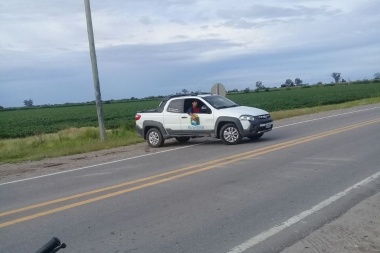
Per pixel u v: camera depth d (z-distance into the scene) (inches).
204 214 294.5
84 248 246.1
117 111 2696.9
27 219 314.0
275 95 3368.6
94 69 808.3
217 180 396.2
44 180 470.9
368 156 470.6
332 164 437.4
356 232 245.6
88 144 762.8
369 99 1718.8
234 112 645.3
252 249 229.6
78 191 394.3
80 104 6363.2
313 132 722.8
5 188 444.1
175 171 455.2
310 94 3115.2
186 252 230.8
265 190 349.1
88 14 800.3
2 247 258.4
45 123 2097.7
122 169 498.6
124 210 317.4
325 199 312.8
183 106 685.3
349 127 757.9
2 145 897.5
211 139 746.2
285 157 494.3
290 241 237.6
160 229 269.6
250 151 557.6
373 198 310.2
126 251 237.5
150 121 703.7
